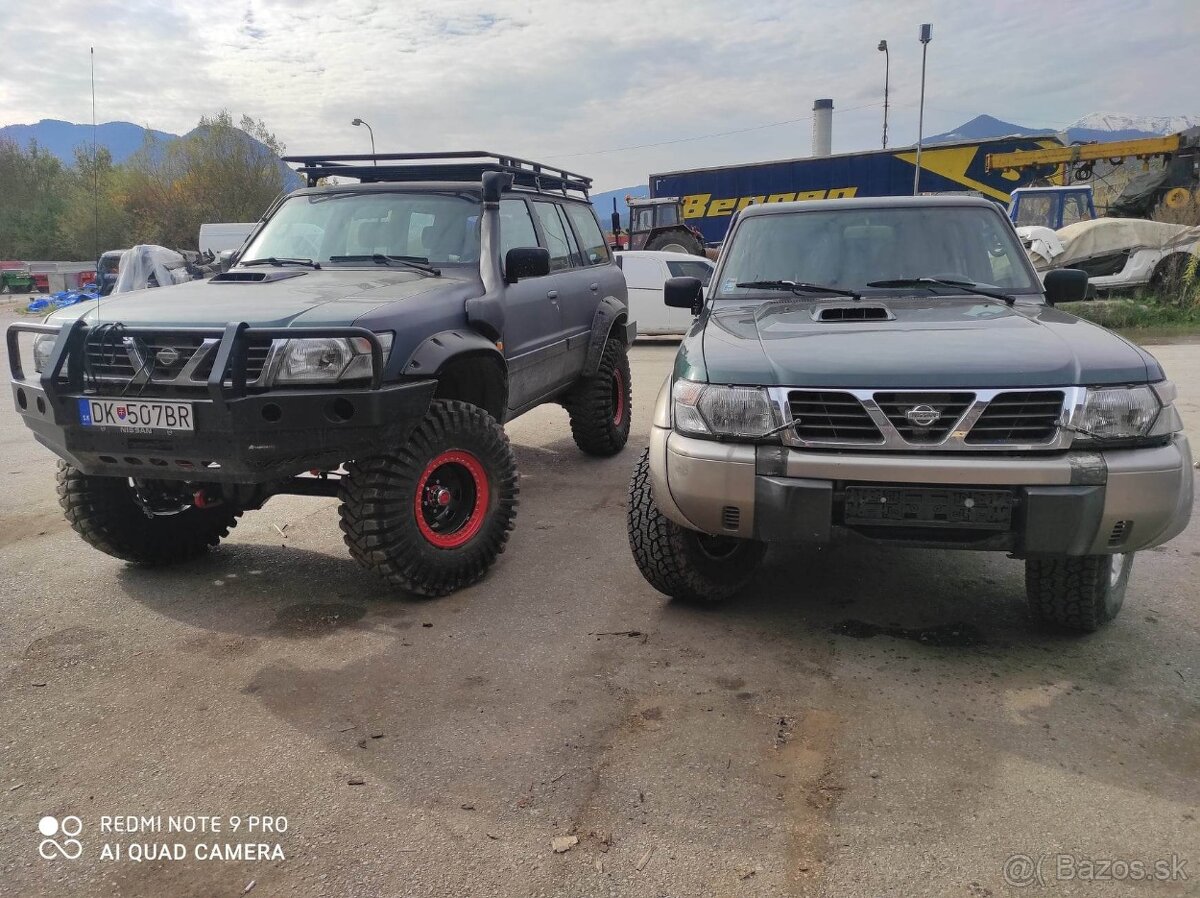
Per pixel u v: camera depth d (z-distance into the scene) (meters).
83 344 3.38
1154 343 12.70
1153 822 2.21
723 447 2.97
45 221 47.72
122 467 3.42
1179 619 3.46
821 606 3.66
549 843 2.18
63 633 3.47
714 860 2.10
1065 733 2.63
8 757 2.59
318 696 2.94
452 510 3.96
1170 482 2.71
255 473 3.24
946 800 2.31
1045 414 2.73
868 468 2.79
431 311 3.83
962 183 22.61
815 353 3.00
